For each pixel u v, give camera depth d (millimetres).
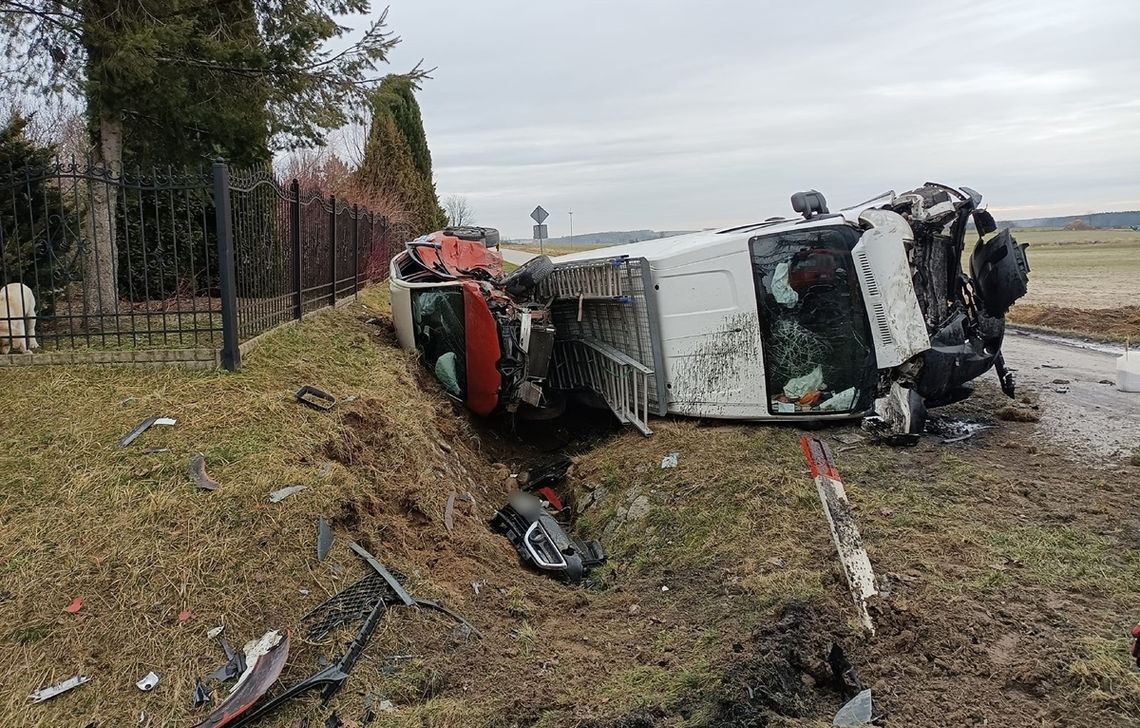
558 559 5375
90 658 3576
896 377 6527
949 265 7043
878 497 5371
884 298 6363
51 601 3791
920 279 6676
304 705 3473
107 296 8156
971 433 6766
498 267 10289
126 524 4230
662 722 3199
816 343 6695
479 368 7758
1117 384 8250
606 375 8398
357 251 12141
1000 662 3463
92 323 7773
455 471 6453
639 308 7516
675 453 6707
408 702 3568
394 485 5219
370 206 20281
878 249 6371
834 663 3455
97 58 8305
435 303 8000
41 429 5004
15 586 3838
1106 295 19844
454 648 3965
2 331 6074
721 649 3770
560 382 9273
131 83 8023
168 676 3537
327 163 21906
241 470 4703
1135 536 4578
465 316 7734
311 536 4363
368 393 6312
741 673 3375
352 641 3826
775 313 6793
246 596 3951
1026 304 17500
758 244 6816
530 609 4562
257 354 6512
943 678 3410
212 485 4539
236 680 3549
